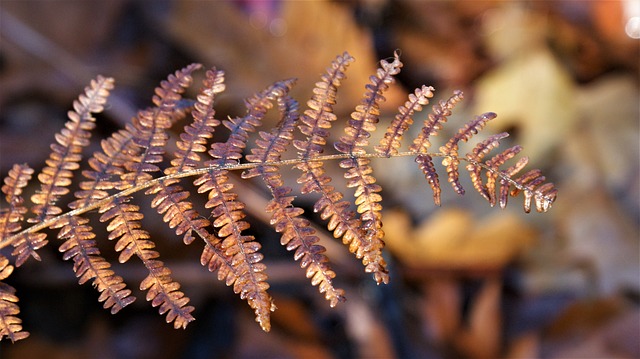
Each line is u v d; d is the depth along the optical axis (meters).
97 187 0.74
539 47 1.36
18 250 0.73
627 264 1.11
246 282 0.72
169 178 0.74
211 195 0.73
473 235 1.08
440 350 1.05
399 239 1.08
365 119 0.74
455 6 1.41
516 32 1.38
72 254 0.73
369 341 1.05
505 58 1.37
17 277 1.07
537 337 1.04
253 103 0.75
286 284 1.11
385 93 1.28
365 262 0.72
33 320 1.05
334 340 1.06
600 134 1.24
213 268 0.72
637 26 1.36
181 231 0.73
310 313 1.08
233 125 0.75
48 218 0.74
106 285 0.73
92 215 1.08
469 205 1.16
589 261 1.11
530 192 0.72
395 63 0.75
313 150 0.74
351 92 1.25
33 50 1.25
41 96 1.23
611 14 1.38
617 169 1.21
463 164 1.20
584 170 1.20
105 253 1.09
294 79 0.76
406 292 1.09
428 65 1.37
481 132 1.25
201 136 0.75
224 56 1.26
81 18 1.29
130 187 0.74
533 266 1.12
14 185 0.74
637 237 1.13
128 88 1.25
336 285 1.10
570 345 1.03
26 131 1.18
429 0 1.41
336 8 1.28
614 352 1.02
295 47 1.27
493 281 1.12
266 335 1.04
